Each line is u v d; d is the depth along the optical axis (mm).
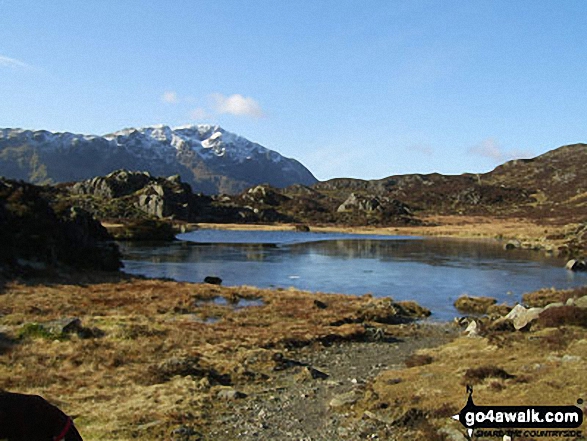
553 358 18312
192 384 19062
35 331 25109
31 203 57312
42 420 5340
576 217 183750
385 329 33031
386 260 81750
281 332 29562
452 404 14320
